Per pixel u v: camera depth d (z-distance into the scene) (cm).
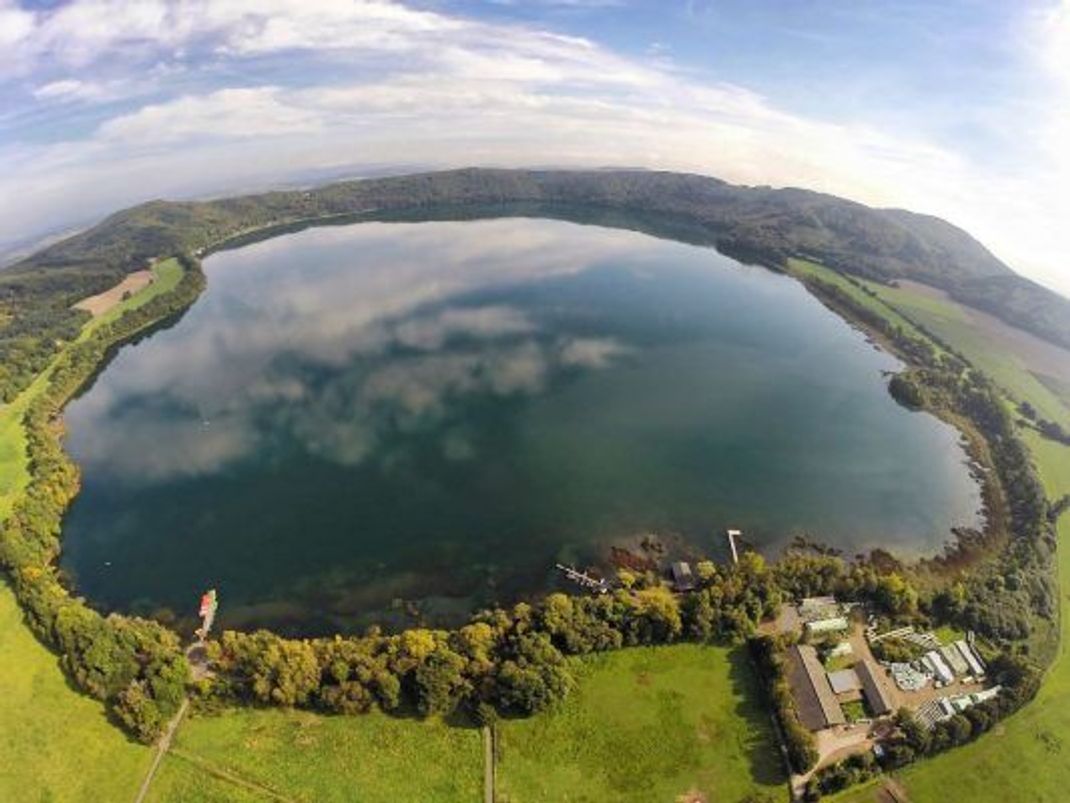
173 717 16325
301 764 15350
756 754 15775
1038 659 18875
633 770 15362
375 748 15638
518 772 15225
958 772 15688
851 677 17412
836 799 14988
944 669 17862
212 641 19075
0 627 19025
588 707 16625
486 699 16262
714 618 18425
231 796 14750
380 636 19112
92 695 16950
